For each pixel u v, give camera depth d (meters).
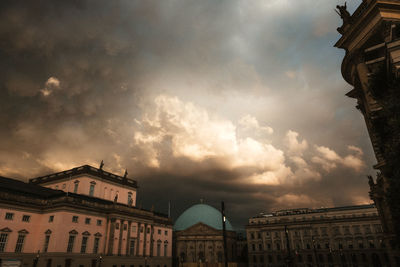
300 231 108.75
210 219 142.38
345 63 31.78
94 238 69.81
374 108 25.89
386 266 91.38
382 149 25.58
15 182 71.31
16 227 60.47
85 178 80.25
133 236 80.88
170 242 99.38
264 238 114.25
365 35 27.59
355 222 100.88
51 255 59.81
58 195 68.00
